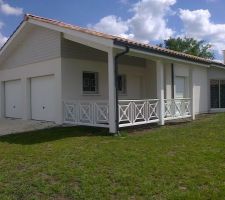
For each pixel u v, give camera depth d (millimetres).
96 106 11539
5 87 17438
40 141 9672
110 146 8617
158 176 5863
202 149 8031
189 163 6680
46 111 14281
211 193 4957
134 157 7285
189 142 9016
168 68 16750
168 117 13484
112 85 10734
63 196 5109
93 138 9938
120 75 15805
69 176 5984
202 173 5984
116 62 10797
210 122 13734
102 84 14453
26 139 10102
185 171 6121
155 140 9414
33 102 15156
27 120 15164
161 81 12789
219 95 19844
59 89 13078
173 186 5320
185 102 14695
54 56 13297
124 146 8586
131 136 10281
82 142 9297
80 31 11273
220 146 8359
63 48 13000
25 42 15211
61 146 8758
